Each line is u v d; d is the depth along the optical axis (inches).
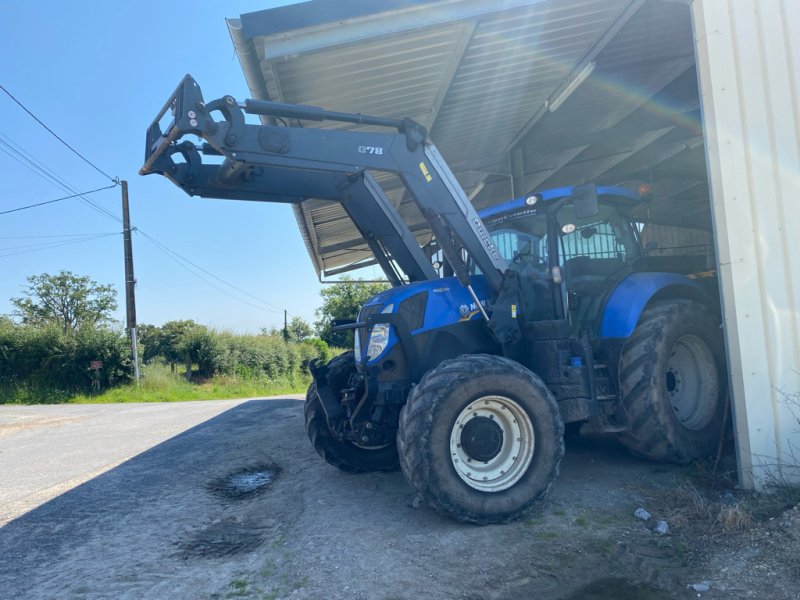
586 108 336.8
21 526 182.9
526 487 153.3
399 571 129.9
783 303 166.4
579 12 219.5
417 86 255.6
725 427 196.2
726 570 120.8
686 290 211.3
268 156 167.6
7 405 698.2
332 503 182.1
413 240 216.1
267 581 131.0
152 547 158.1
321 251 458.6
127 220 844.6
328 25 181.3
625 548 134.0
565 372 174.2
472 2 192.1
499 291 183.9
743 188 167.2
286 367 1083.3
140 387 802.8
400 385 175.2
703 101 171.9
